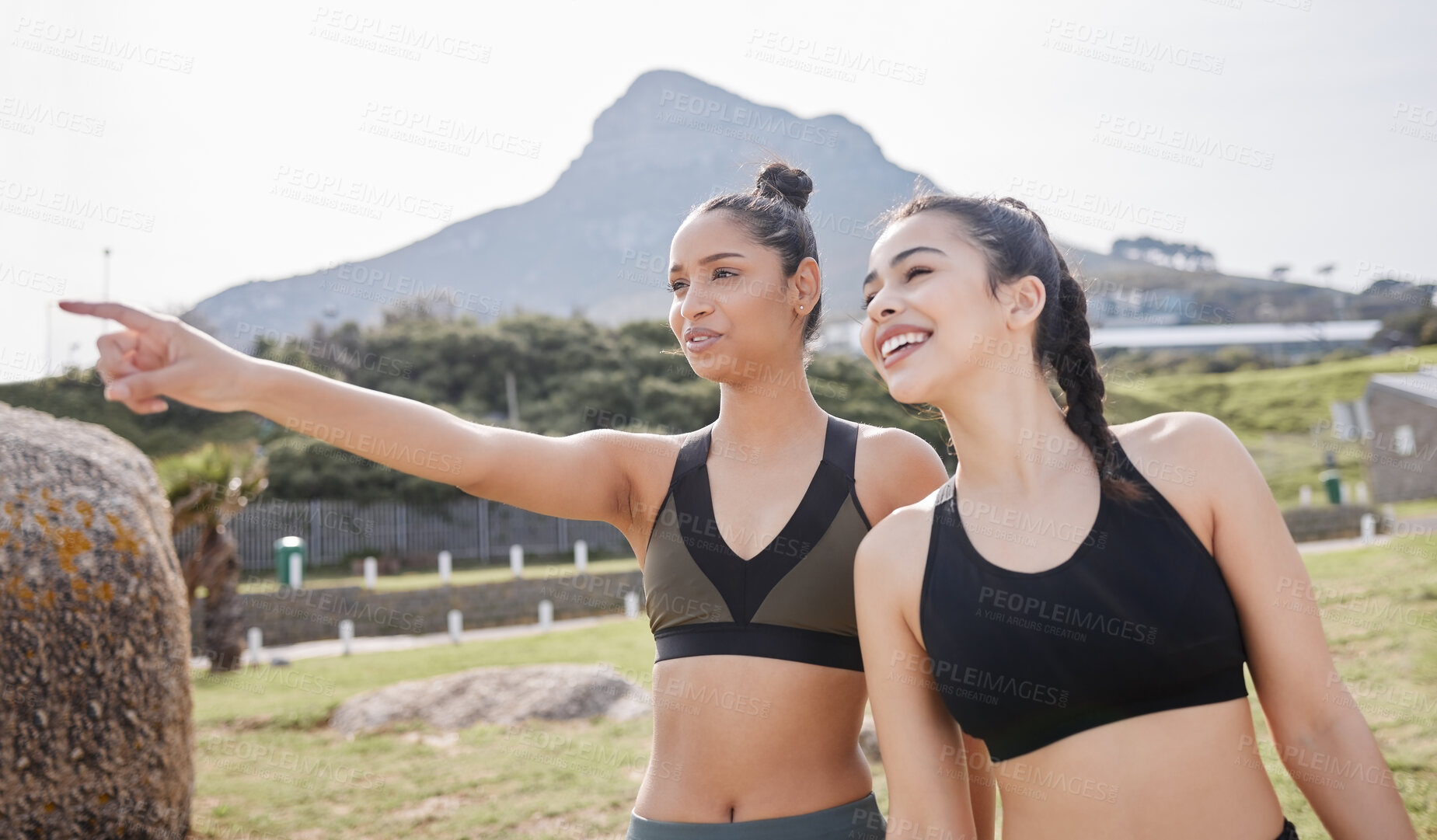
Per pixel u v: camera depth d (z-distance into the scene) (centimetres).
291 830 558
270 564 2111
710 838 197
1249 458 154
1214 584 148
